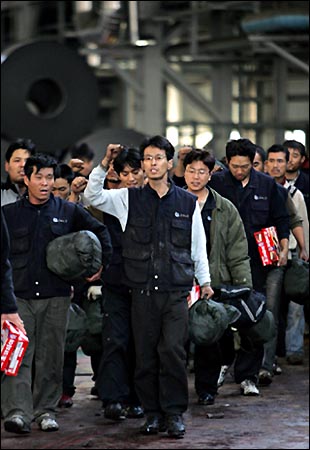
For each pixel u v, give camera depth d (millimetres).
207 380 17109
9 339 13320
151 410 15188
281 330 19734
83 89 34031
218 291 16578
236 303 16750
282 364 21125
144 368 15047
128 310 15617
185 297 14992
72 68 33906
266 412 16688
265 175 18312
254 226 18156
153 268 14891
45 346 15133
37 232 15070
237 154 17922
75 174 18812
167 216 14992
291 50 38375
